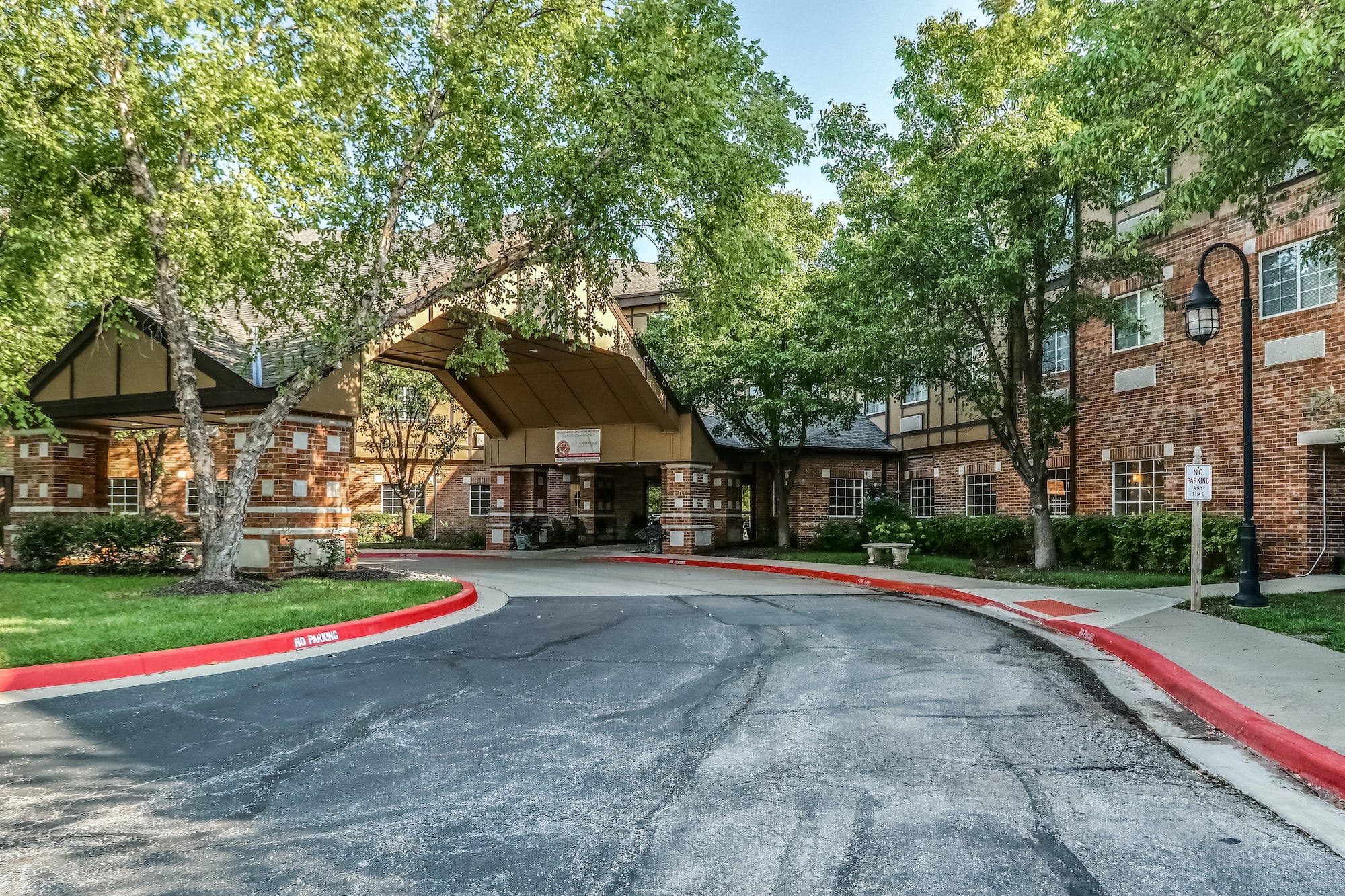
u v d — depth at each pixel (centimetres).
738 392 2264
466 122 1233
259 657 812
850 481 2641
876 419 2836
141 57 1073
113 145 1124
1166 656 753
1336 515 1348
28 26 940
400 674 733
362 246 1318
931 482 2481
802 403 2091
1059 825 400
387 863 359
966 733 555
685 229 1369
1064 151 901
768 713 602
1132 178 1255
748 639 919
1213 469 1495
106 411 1472
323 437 1438
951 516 2105
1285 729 520
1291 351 1351
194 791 447
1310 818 412
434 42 1194
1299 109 744
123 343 1385
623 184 1216
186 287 1230
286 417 1357
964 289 1397
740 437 2570
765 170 1309
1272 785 459
